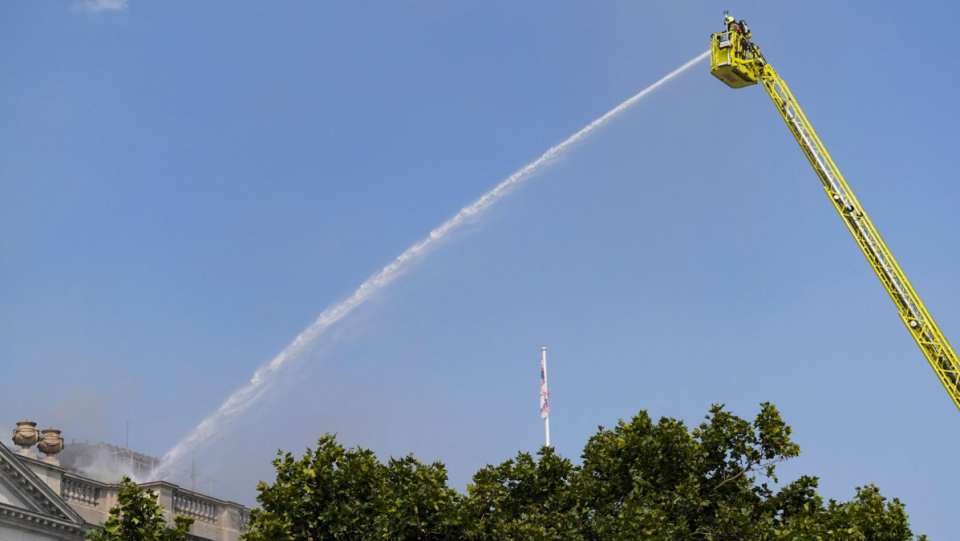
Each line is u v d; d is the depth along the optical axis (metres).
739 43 85.94
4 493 65.00
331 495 45.75
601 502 49.06
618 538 46.03
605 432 51.59
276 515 45.22
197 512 71.25
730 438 49.69
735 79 86.62
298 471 45.97
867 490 51.69
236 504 73.44
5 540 64.06
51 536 66.12
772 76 87.38
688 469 49.09
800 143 86.38
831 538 46.91
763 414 49.69
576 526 47.69
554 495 49.28
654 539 45.47
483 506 47.94
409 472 47.00
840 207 85.56
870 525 48.94
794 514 48.94
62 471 68.25
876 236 84.44
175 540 42.66
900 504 50.34
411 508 45.34
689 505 48.53
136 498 42.38
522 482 49.88
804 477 50.06
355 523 45.25
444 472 46.81
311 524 45.47
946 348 82.00
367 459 46.94
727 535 47.09
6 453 64.81
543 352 64.25
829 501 50.16
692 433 50.19
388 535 44.97
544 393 63.09
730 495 49.22
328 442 46.97
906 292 83.44
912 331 82.75
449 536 46.00
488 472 49.28
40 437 70.31
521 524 46.31
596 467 50.34
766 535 46.56
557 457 50.16
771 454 49.56
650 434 50.00
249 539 44.69
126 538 41.94
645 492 49.19
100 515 69.50
